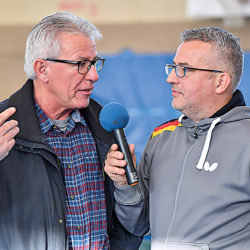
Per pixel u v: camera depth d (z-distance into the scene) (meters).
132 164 4.34
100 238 4.71
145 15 16.27
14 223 4.43
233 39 4.66
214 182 4.38
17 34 16.50
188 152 4.62
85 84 4.54
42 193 4.47
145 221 4.94
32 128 4.50
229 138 4.47
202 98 4.54
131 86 13.02
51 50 4.47
